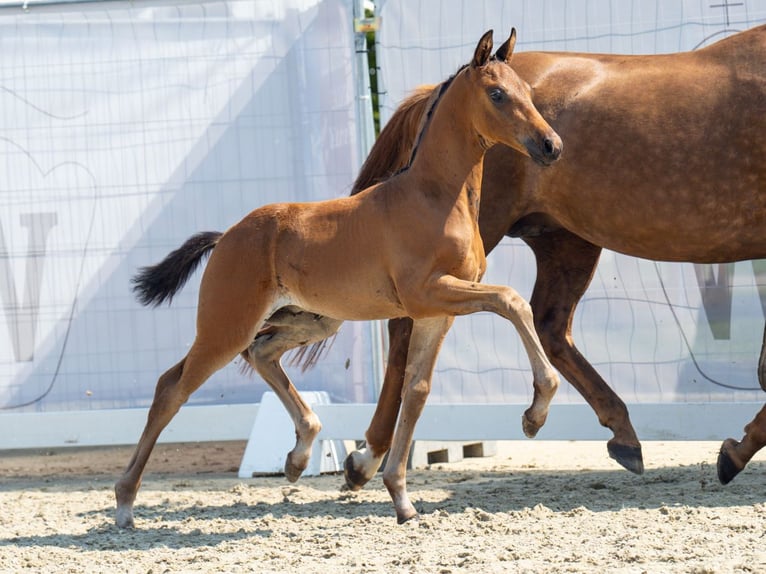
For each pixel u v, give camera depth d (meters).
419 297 6.29
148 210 9.83
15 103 9.92
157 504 7.93
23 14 9.88
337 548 6.05
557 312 8.25
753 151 7.18
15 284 9.95
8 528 7.18
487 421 8.88
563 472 8.96
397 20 9.23
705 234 7.32
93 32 9.87
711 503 6.89
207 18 9.76
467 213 6.41
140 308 9.84
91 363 9.88
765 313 8.77
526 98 6.20
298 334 7.34
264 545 6.25
